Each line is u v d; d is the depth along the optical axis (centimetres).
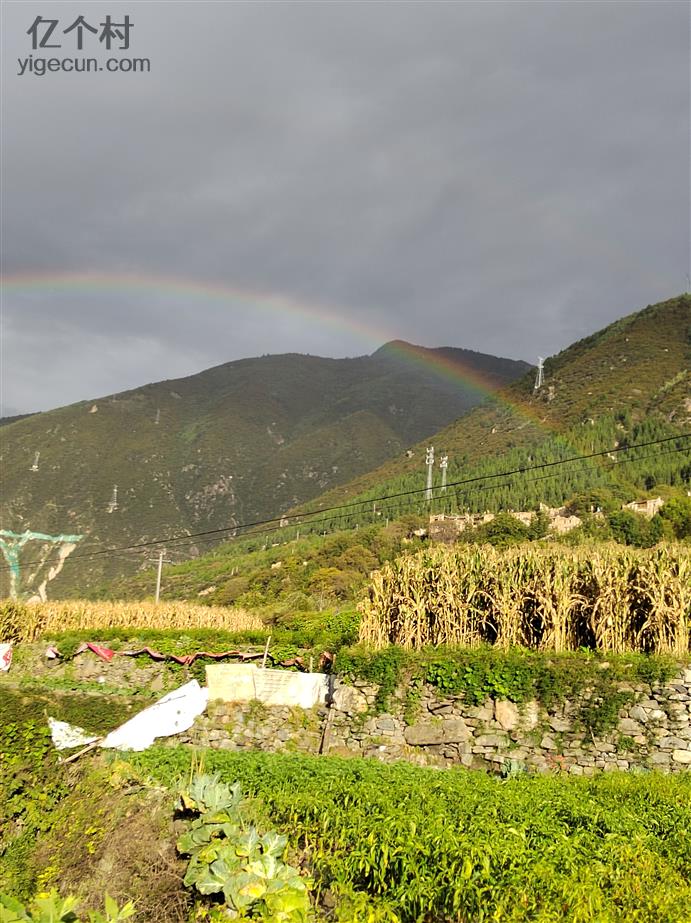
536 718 1309
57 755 1062
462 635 1502
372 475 10206
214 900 696
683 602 1313
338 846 710
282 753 1309
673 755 1214
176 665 2180
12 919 601
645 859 621
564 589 1407
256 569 6359
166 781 962
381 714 1428
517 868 602
